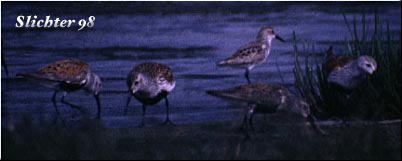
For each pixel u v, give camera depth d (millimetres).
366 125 10773
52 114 14617
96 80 14906
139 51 19094
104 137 10922
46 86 14625
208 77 17078
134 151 10297
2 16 19797
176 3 20875
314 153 9656
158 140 11109
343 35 20047
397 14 21391
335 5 21719
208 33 20094
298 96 12086
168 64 18031
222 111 14500
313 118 12102
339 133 10758
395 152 9867
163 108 14992
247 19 21094
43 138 10078
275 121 12359
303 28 20578
